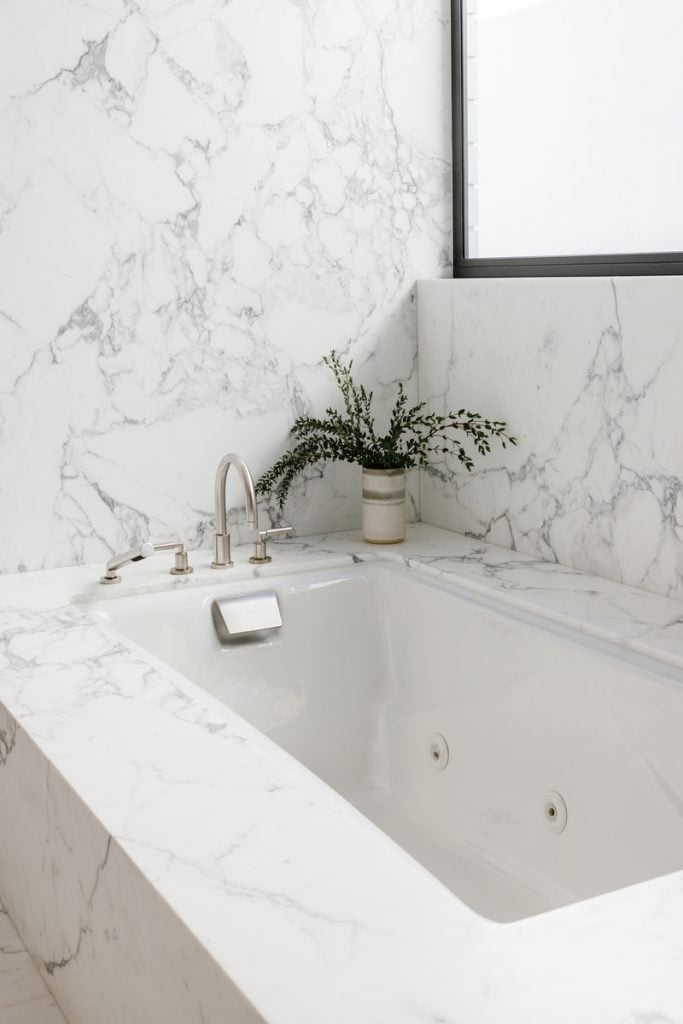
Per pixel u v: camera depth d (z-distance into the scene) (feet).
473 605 8.06
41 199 8.48
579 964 3.71
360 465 9.92
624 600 7.76
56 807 5.49
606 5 8.38
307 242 9.48
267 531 9.00
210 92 8.93
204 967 3.88
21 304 8.52
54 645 7.18
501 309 8.98
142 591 8.45
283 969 3.71
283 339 9.52
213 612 8.50
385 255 9.86
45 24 8.31
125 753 5.55
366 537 9.62
